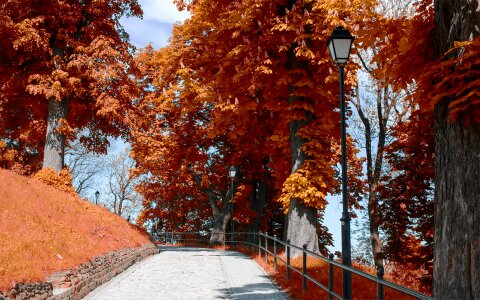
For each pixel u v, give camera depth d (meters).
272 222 38.62
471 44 4.21
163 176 33.25
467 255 4.24
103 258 12.16
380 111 22.12
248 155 29.09
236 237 35.97
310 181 14.75
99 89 21.22
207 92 17.03
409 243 18.19
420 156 16.27
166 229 43.53
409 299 8.49
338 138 17.52
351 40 8.23
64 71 21.05
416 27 5.21
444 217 4.57
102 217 18.27
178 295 10.02
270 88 16.33
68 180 20.28
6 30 19.09
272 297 9.60
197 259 18.66
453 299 4.30
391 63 5.48
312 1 14.92
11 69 21.48
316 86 14.91
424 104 4.96
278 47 15.68
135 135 27.08
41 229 11.38
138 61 29.22
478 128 4.28
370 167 22.48
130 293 10.30
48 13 20.86
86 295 10.05
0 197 12.03
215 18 17.56
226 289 10.84
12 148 30.41
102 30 22.94
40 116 24.73
